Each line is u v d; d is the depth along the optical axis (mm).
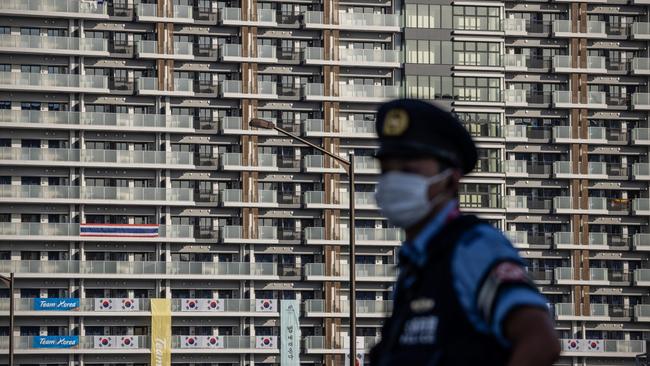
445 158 9156
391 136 9211
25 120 197250
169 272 197375
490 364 8500
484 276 8555
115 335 194750
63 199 196125
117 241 197125
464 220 8977
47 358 192250
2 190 195000
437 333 8672
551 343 8203
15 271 193250
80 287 195500
